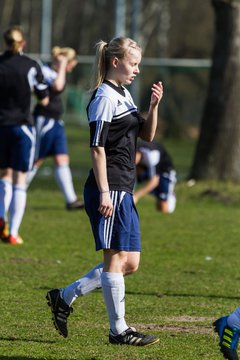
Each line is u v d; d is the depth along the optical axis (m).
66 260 28.75
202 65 71.06
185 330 19.22
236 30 50.78
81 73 94.56
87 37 168.75
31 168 31.16
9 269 26.75
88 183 17.31
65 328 17.89
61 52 37.31
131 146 17.34
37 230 35.38
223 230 36.66
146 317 20.55
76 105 96.88
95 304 21.98
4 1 180.75
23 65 30.02
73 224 37.31
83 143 91.50
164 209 41.72
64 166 40.25
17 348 17.33
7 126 30.08
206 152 51.41
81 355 16.81
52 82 37.19
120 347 17.42
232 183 50.56
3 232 31.48
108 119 16.94
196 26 138.88
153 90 17.59
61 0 177.38
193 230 36.44
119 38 17.27
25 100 30.19
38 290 23.64
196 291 23.95
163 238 34.09
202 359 16.67
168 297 23.08
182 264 28.50
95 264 28.16
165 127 86.31
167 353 17.08
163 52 138.62
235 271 27.36
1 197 31.14
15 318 20.14
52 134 39.06
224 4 50.56
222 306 22.00
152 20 151.50
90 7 168.38
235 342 15.99
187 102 84.69
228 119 51.00
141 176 39.41
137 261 17.48
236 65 50.94
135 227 17.30
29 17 180.50
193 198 47.22
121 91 17.33
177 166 71.69
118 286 17.20
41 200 46.41
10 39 30.14
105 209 16.75
